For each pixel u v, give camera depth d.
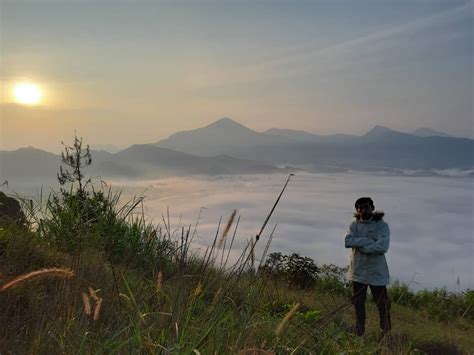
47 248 4.45
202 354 2.18
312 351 2.88
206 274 2.51
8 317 2.73
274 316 3.04
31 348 2.22
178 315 2.34
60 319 2.34
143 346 2.19
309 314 3.44
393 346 3.96
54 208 5.32
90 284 2.88
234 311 2.49
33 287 3.20
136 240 4.92
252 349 1.81
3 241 4.23
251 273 2.52
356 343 3.62
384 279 7.28
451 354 6.13
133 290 2.99
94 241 4.50
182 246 2.59
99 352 2.15
